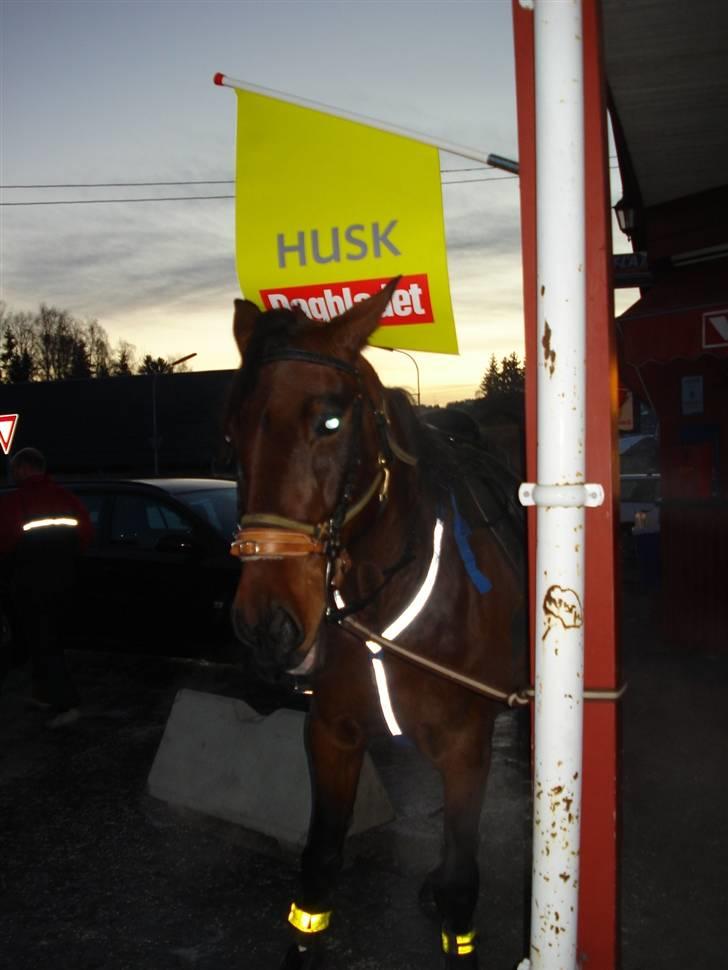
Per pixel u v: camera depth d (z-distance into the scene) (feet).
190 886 11.62
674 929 10.18
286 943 10.27
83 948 10.27
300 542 6.16
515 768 15.31
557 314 5.41
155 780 14.23
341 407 6.42
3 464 125.80
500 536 9.39
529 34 5.91
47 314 317.01
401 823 13.17
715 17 9.77
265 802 12.55
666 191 17.95
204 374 124.57
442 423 12.07
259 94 7.48
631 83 11.91
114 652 21.88
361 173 7.41
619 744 6.26
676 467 21.47
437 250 7.27
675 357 15.72
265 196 7.70
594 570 5.95
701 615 21.31
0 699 20.35
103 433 123.54
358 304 6.70
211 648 20.16
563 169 5.34
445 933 8.20
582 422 5.51
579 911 6.15
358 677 7.89
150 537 21.24
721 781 14.10
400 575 7.71
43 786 15.16
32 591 17.74
